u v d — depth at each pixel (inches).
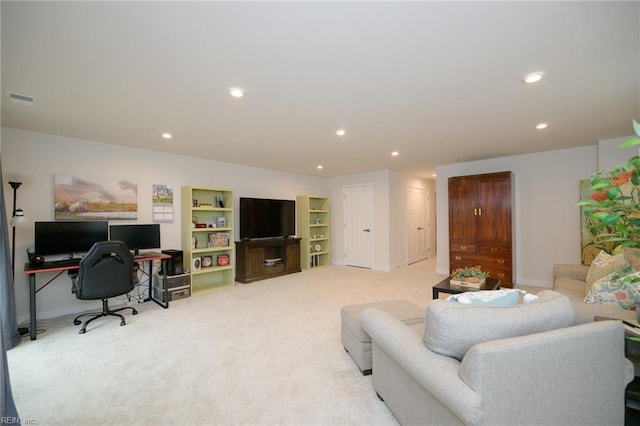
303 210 253.9
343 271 239.8
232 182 210.2
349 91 90.7
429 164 216.5
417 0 52.7
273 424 63.7
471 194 184.9
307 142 150.7
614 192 32.7
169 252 162.4
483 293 63.8
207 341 106.1
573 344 46.3
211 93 91.3
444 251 222.5
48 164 133.6
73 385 78.7
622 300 76.5
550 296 56.9
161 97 94.0
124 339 108.3
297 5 53.8
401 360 54.9
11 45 65.1
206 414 67.2
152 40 64.2
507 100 98.3
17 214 116.2
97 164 148.0
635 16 57.0
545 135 140.4
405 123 121.0
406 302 101.9
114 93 90.7
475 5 54.2
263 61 73.4
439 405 48.7
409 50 69.0
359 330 83.9
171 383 79.5
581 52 69.9
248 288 184.5
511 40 65.2
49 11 54.4
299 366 87.8
